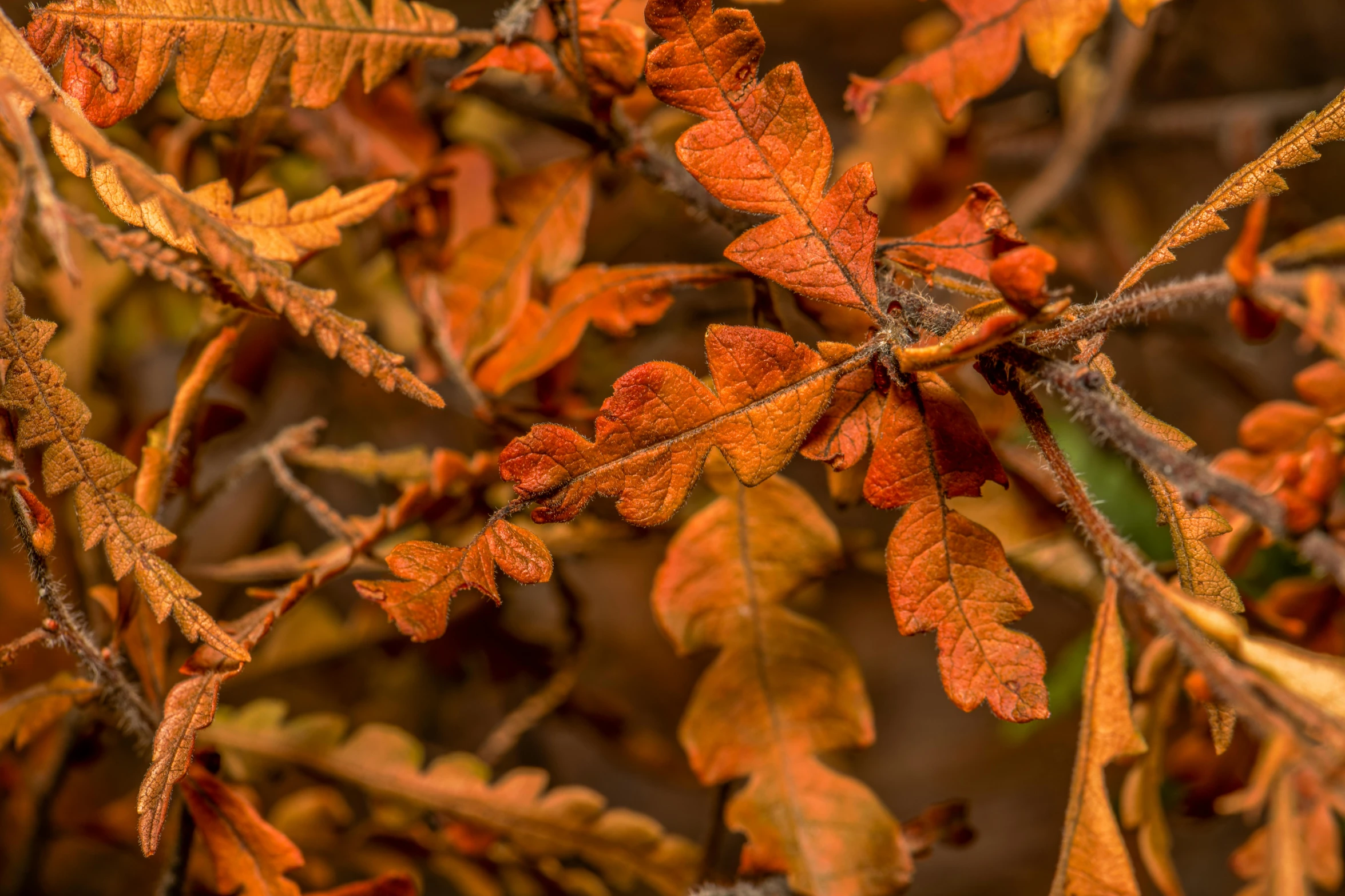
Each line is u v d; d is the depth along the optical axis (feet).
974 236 1.30
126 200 1.26
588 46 1.35
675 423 1.25
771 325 1.38
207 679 1.26
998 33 1.37
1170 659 1.37
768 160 1.27
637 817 1.44
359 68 1.46
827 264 1.27
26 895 1.49
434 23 1.34
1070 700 1.50
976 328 1.25
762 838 1.36
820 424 1.27
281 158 1.53
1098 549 1.25
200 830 1.32
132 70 1.28
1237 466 1.37
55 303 1.49
